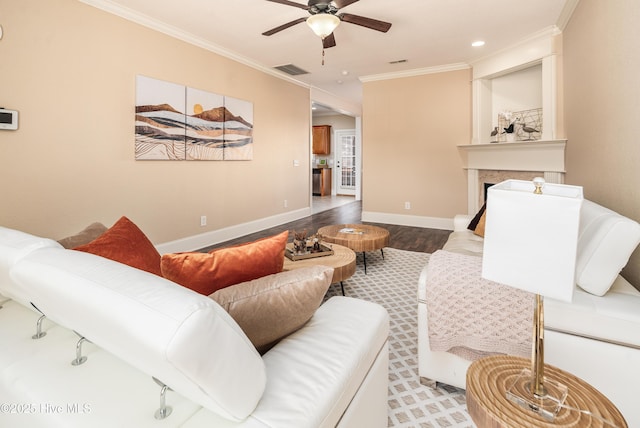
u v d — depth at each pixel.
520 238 0.79
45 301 0.86
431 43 4.03
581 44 2.81
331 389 0.80
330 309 1.19
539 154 3.87
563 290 0.75
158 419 0.72
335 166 10.74
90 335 0.82
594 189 2.46
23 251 0.98
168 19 3.35
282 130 5.56
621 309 1.21
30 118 2.56
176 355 0.55
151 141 3.44
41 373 0.86
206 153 4.09
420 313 1.60
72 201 2.85
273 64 4.87
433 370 1.59
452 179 5.20
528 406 0.84
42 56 2.60
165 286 0.70
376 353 1.09
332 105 7.24
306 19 2.71
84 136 2.90
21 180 2.54
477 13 3.25
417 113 5.36
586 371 1.26
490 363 1.05
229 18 3.32
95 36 2.93
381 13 3.23
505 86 4.54
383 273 3.30
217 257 1.02
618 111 1.94
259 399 0.73
